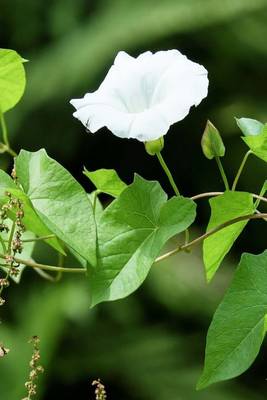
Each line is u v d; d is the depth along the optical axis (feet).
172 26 6.16
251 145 2.39
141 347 5.61
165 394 5.47
